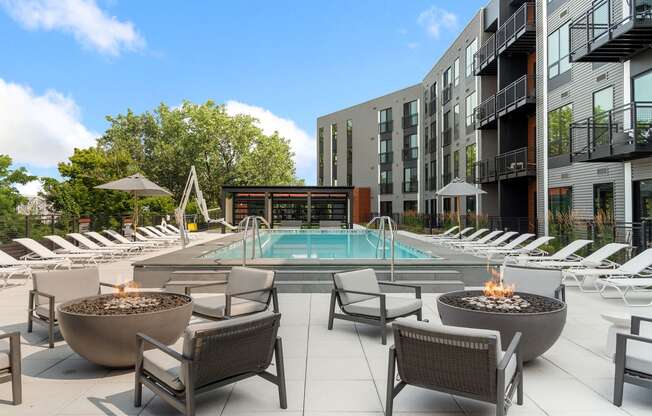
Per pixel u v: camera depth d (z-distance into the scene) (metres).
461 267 8.95
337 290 5.79
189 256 10.18
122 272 11.02
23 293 8.39
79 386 4.01
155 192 17.39
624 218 12.93
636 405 3.60
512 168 19.31
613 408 3.55
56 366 4.51
